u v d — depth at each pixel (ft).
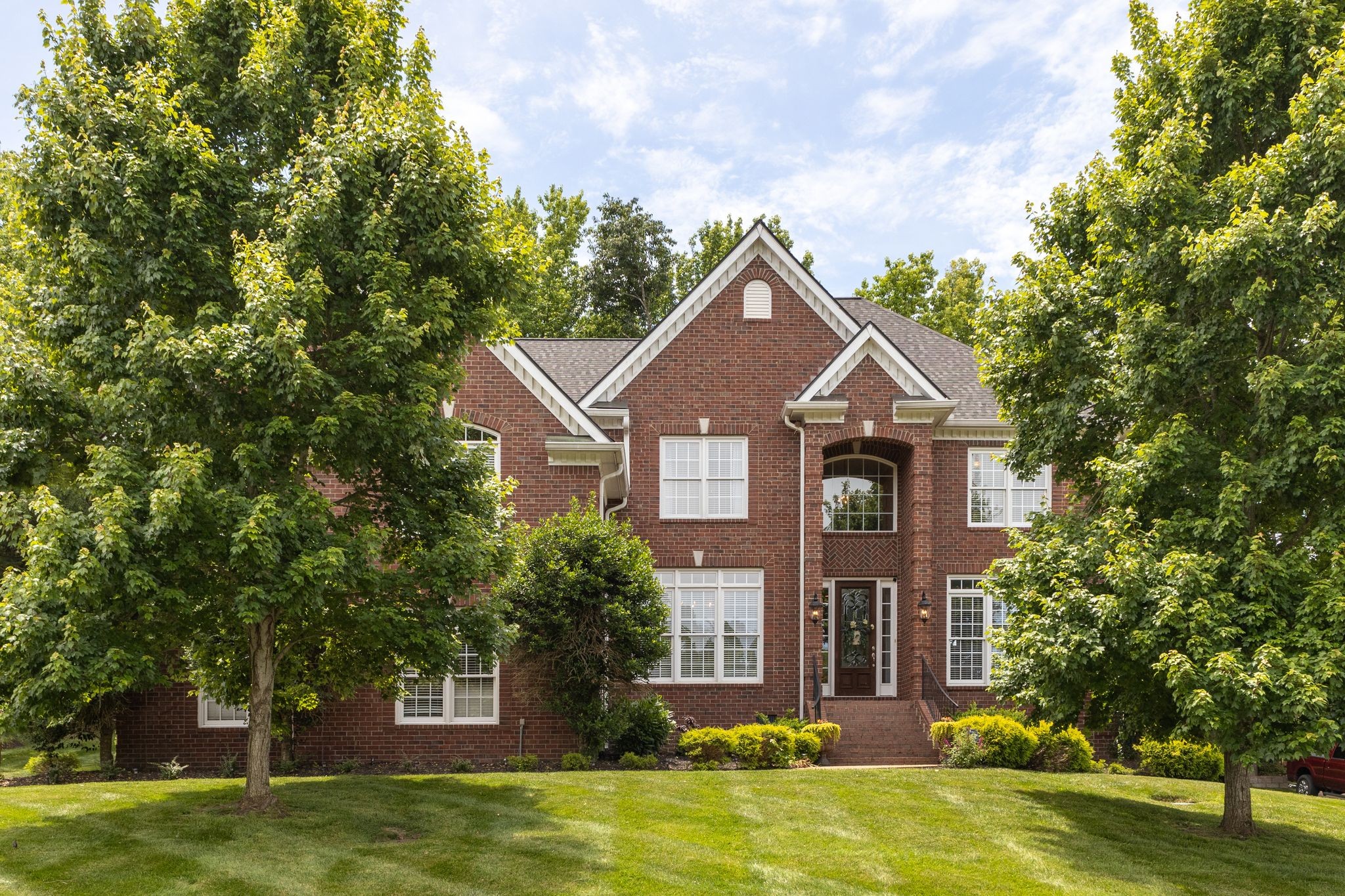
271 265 36.06
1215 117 44.78
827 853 39.96
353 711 66.54
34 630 33.63
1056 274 50.39
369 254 38.88
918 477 77.92
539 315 156.46
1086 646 40.50
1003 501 81.97
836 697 82.99
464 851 38.58
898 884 36.47
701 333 80.84
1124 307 46.52
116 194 36.09
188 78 40.57
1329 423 37.35
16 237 40.40
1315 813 51.90
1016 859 40.14
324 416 37.76
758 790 51.44
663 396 80.18
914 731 72.08
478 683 67.21
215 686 48.57
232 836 39.42
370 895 33.30
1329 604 35.45
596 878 35.60
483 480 47.75
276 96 40.09
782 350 80.84
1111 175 45.21
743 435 79.97
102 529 32.91
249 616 35.27
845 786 52.90
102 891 32.83
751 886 35.37
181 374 36.19
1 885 33.17
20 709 34.40
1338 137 37.65
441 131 41.60
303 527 37.81
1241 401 44.45
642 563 63.93
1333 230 38.19
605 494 77.41
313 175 39.83
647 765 63.10
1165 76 47.19
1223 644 36.83
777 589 78.28
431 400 39.96
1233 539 39.96
